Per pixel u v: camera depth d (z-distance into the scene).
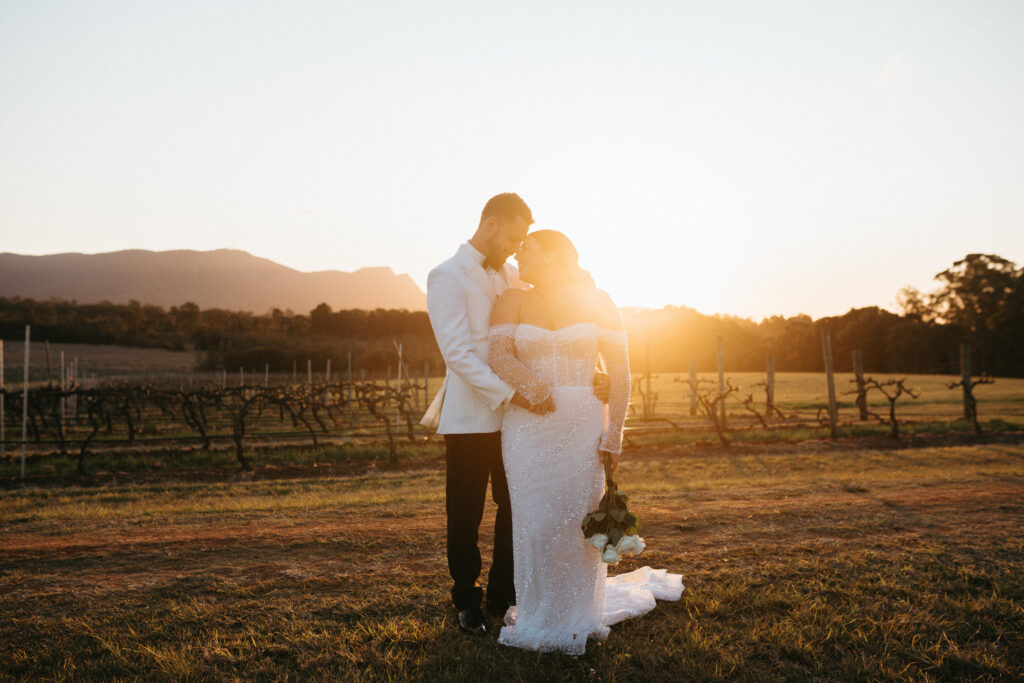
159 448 16.11
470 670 2.75
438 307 3.11
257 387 23.78
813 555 4.27
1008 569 3.91
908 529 4.87
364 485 9.34
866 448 14.88
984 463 10.84
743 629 3.17
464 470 3.25
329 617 3.33
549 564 2.99
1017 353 77.44
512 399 3.02
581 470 3.04
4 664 2.81
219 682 2.69
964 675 2.74
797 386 46.25
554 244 3.13
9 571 4.07
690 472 10.41
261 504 6.89
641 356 85.56
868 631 3.12
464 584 3.24
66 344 106.88
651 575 3.79
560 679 2.70
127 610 3.42
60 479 12.38
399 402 16.80
